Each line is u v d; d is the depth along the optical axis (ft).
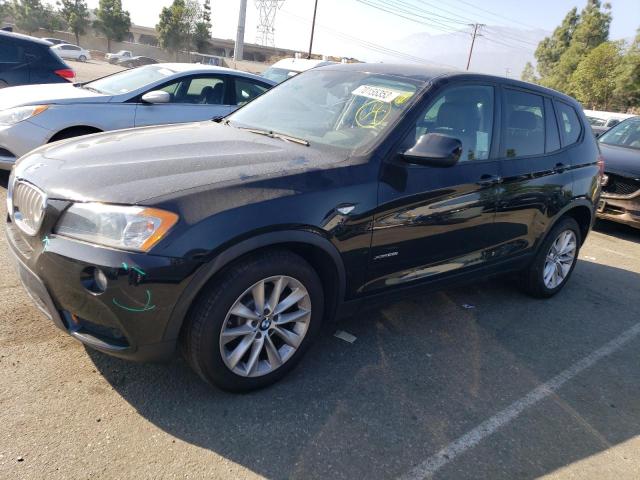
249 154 9.61
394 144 10.06
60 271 7.74
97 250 7.47
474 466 8.20
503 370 11.11
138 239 7.47
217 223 7.83
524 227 13.25
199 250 7.67
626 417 10.02
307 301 9.36
